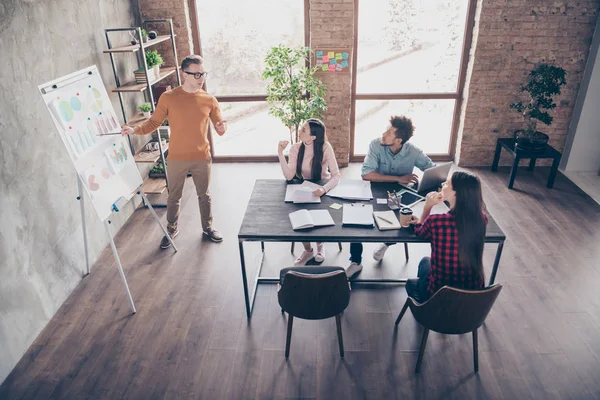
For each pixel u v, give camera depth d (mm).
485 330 3100
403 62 5238
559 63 4980
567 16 4754
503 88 5113
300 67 5188
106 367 2865
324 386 2705
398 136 3229
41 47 3178
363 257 3896
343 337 3062
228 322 3213
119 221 4359
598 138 5172
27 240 3014
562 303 3332
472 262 2445
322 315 2627
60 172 3383
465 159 5523
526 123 5281
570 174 5316
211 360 2902
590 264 3754
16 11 2920
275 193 3281
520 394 2635
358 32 5086
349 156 5695
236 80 5344
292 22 5043
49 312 3244
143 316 3279
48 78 3258
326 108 4992
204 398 2643
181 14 4879
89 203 3809
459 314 2410
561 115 5227
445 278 2527
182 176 3902
